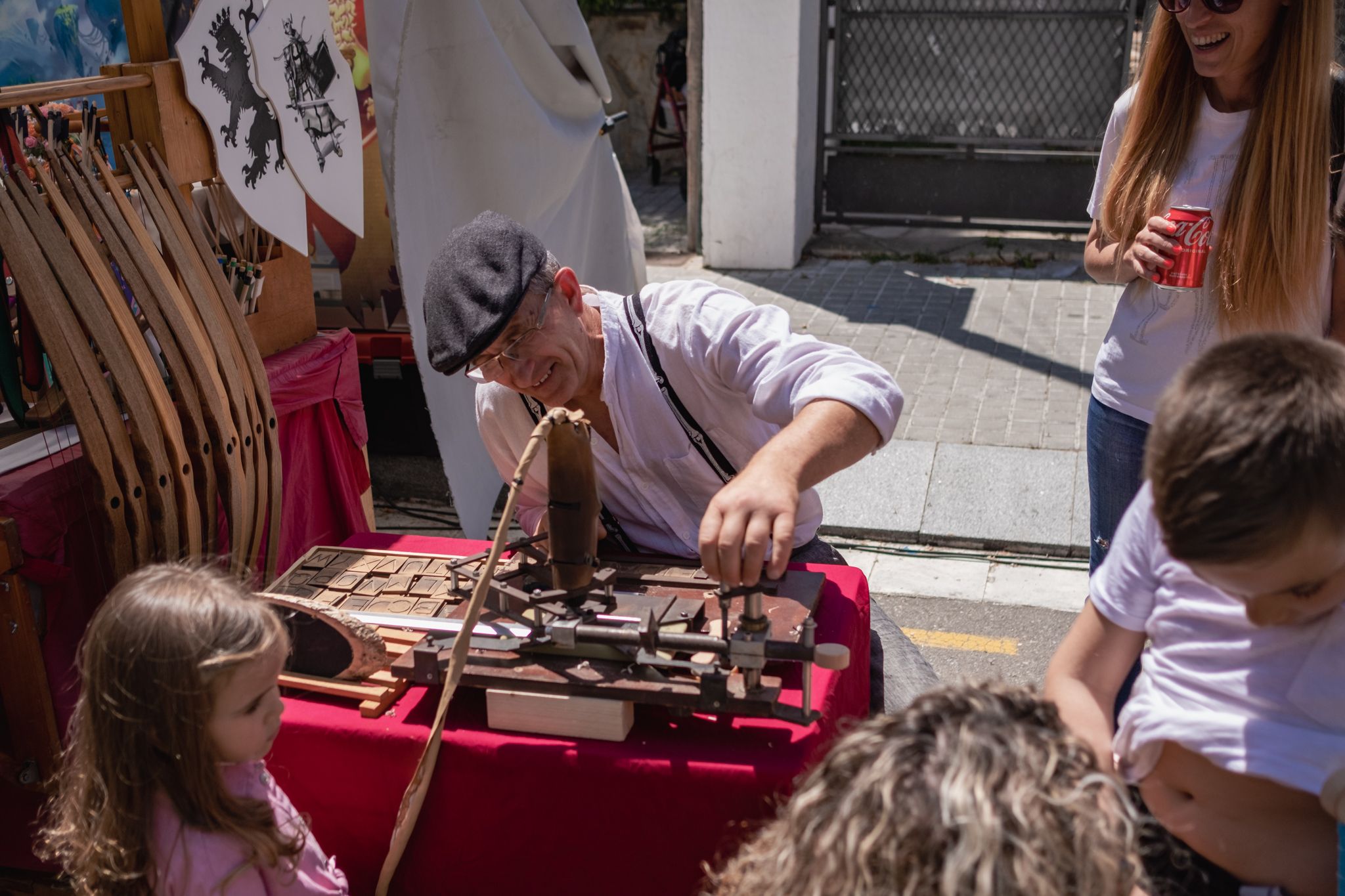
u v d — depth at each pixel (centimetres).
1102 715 153
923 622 376
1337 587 124
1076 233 804
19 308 219
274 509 253
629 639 164
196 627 148
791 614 184
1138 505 155
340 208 297
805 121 769
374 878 183
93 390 198
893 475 463
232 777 158
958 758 100
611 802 165
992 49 773
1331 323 221
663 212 966
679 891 167
